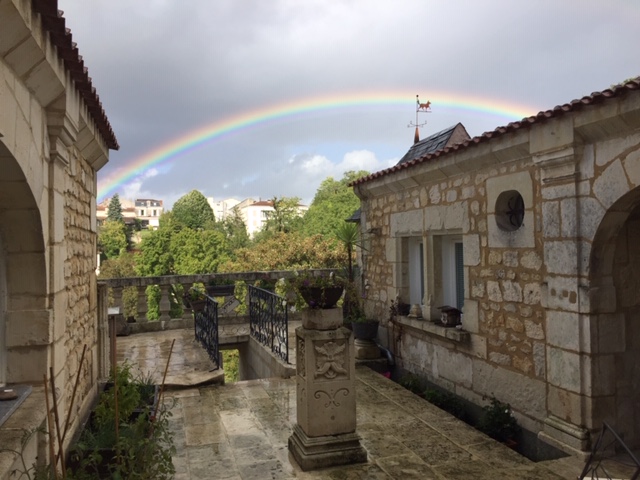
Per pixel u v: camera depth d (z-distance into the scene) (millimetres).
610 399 4316
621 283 4391
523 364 5090
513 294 5238
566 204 4434
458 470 4156
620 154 3910
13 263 3357
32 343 3381
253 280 11062
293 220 38875
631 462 4156
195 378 6703
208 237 33062
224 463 4309
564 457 4324
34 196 3131
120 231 51156
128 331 9992
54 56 3064
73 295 4438
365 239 9102
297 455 4309
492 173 5555
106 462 3809
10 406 2957
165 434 3777
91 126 4680
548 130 4512
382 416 5562
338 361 4320
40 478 2768
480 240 5793
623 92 3615
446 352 6543
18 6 2354
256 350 8680
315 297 4414
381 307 8453
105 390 5539
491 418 5215
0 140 2512
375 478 4012
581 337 4328
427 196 6949
